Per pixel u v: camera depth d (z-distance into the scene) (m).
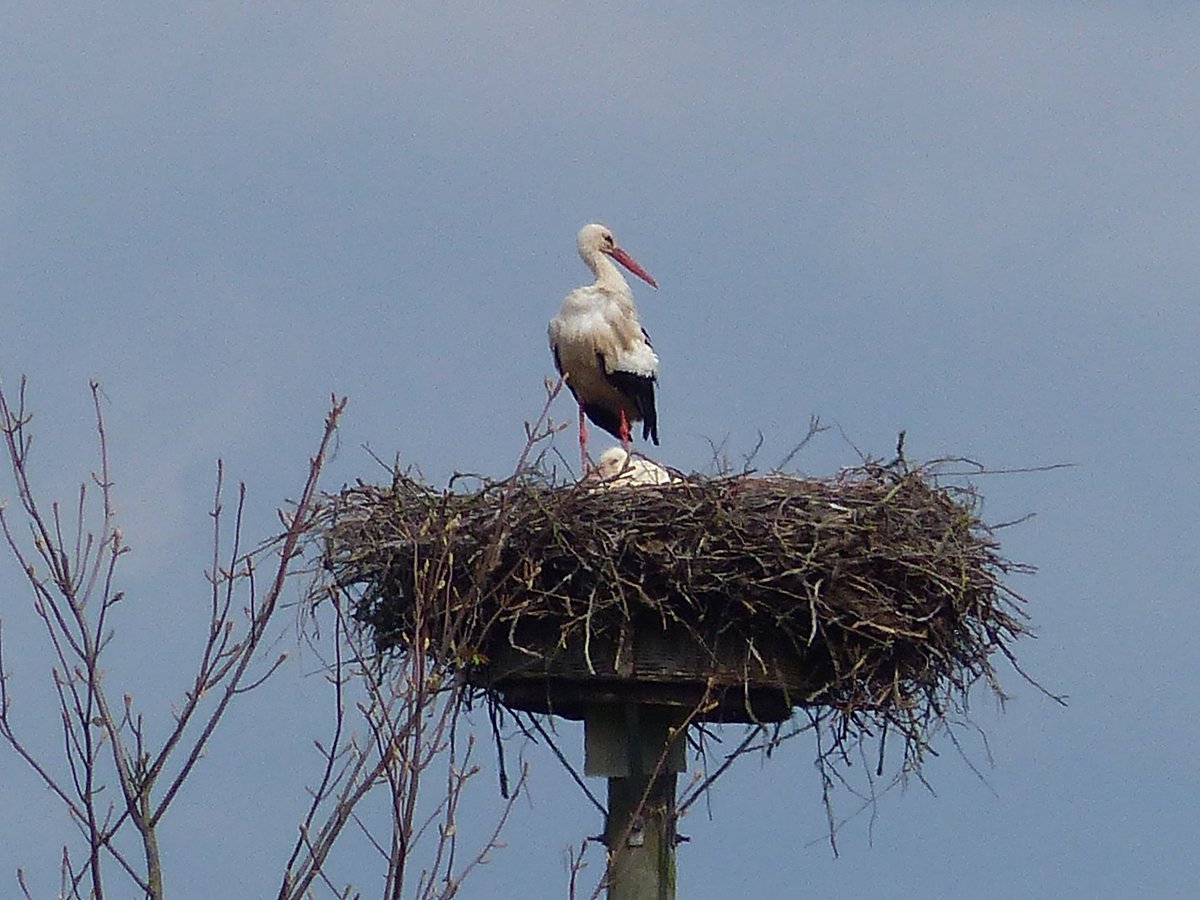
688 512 12.83
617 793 12.81
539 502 12.79
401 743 8.64
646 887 12.52
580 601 12.69
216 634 8.77
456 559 12.73
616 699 12.73
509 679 12.81
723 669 12.77
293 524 9.98
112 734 8.49
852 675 12.80
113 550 8.80
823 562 12.80
